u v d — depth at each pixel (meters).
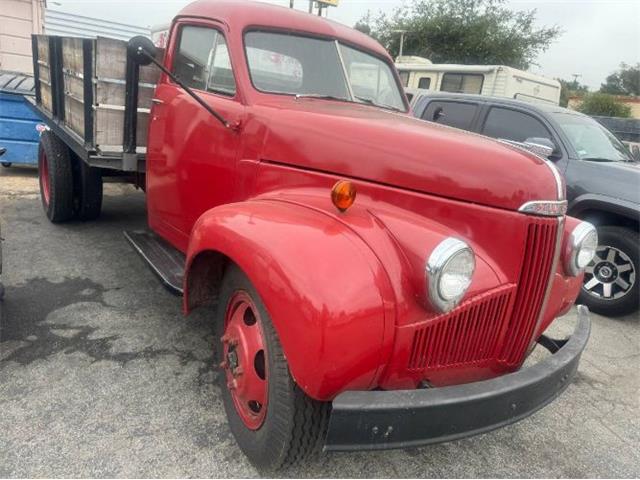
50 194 5.53
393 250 2.16
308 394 2.03
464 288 2.08
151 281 4.50
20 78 8.10
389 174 2.48
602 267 5.02
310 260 2.04
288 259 2.07
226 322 2.68
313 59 3.43
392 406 1.91
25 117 7.77
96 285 4.33
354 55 3.67
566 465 2.78
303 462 2.32
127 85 3.98
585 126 6.01
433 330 2.15
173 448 2.57
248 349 2.41
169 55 3.74
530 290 2.32
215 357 3.39
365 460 2.64
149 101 4.23
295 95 3.24
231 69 3.19
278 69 3.27
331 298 1.96
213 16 3.40
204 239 2.51
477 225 2.33
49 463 2.41
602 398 3.49
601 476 2.72
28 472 2.35
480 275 2.26
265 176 2.90
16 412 2.72
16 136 7.79
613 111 32.47
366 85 3.71
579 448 2.93
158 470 2.43
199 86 3.46
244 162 3.01
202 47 3.47
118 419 2.74
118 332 3.61
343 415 1.90
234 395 2.60
